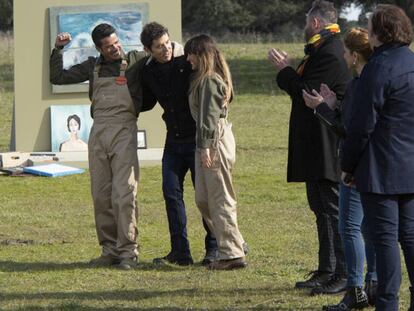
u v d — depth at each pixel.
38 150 19.25
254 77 40.09
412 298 8.19
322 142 9.41
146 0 19.09
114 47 11.00
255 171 18.95
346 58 8.70
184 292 9.91
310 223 13.91
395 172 7.80
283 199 15.94
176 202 11.20
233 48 51.41
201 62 10.54
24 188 17.14
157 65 11.04
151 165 19.34
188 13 77.06
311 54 9.41
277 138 24.00
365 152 7.85
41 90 19.17
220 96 10.52
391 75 7.74
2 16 68.00
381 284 7.95
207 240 11.25
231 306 9.31
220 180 10.72
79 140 19.33
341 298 9.49
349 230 8.87
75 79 11.41
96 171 11.15
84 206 15.46
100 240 11.30
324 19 9.45
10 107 31.03
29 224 13.99
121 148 11.02
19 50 19.03
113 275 10.73
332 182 9.52
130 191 11.06
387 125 7.80
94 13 18.91
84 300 9.63
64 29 18.84
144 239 12.92
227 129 10.77
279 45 53.38
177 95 10.98
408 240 7.96
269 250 12.07
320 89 9.13
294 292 9.81
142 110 11.42
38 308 9.34
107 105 11.08
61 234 13.27
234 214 10.87
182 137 11.10
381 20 7.87
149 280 10.46
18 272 10.92
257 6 76.19
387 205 7.85
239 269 10.90
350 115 7.86
